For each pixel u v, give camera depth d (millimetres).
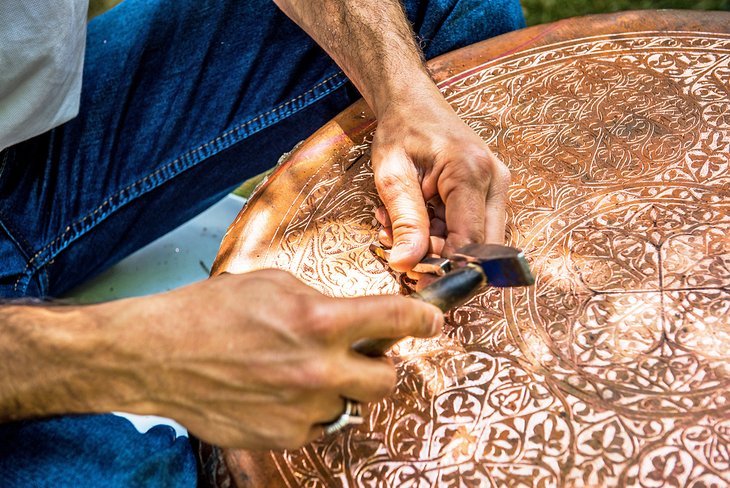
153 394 778
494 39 1430
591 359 938
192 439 1024
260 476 902
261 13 1516
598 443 855
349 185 1234
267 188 1259
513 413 902
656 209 1085
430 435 900
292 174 1271
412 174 1103
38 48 1289
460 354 976
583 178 1152
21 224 1453
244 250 1176
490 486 844
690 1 2043
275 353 723
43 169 1479
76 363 789
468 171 1025
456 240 1006
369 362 763
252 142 1638
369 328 740
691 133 1175
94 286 1993
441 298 823
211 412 771
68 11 1316
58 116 1416
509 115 1281
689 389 883
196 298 769
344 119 1346
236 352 729
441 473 865
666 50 1318
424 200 1099
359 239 1150
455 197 1024
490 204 1049
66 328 805
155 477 929
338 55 1321
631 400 886
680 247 1032
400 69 1219
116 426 997
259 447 792
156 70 1553
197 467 972
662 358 919
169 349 746
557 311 998
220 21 1533
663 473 819
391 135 1146
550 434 874
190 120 1567
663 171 1132
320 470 893
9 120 1335
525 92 1313
